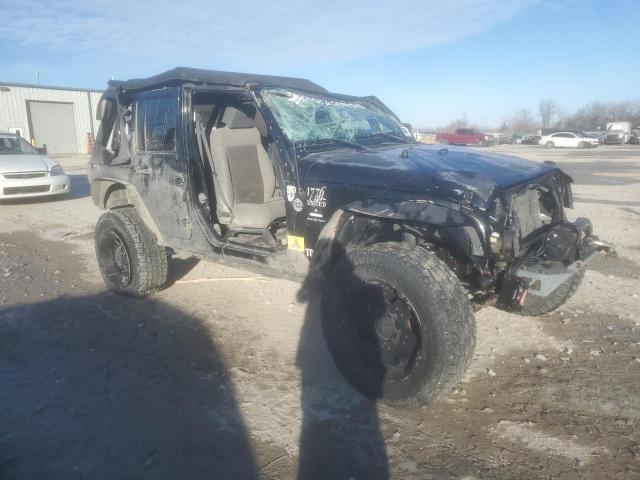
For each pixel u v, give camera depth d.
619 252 6.93
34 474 2.66
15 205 11.31
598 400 3.33
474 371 3.73
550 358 3.91
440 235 3.30
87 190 14.09
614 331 4.37
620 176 17.00
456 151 4.19
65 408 3.28
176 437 2.97
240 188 4.85
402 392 3.05
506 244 3.15
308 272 3.71
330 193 3.52
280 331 4.44
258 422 3.12
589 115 84.44
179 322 4.64
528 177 3.54
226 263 4.27
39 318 4.73
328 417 3.17
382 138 4.86
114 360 3.92
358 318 3.28
